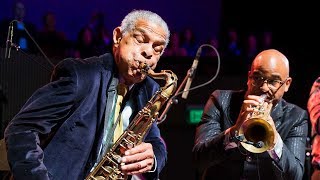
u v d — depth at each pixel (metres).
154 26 3.91
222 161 4.73
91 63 3.87
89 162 3.84
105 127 3.86
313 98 5.15
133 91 4.07
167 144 8.17
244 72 8.59
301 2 12.44
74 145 3.72
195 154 4.80
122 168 3.77
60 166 3.68
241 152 4.55
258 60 4.62
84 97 3.76
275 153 4.54
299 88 8.48
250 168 4.71
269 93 4.59
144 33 3.89
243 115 4.44
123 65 3.90
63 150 3.70
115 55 3.96
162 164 4.16
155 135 4.30
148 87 4.15
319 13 12.31
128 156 3.76
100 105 3.82
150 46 3.89
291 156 4.64
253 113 4.41
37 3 12.89
